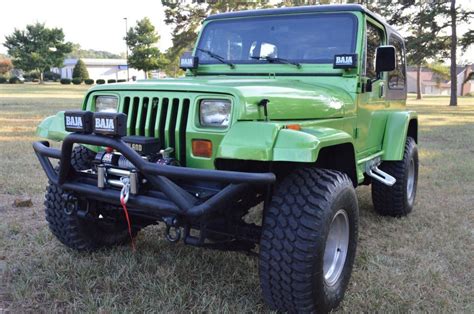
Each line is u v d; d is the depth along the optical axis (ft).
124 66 297.94
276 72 12.75
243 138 8.38
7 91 126.82
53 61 231.30
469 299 10.54
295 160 8.07
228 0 113.09
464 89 242.78
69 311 9.70
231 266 11.93
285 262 8.80
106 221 11.81
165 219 8.93
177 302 10.02
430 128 49.06
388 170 16.19
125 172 9.11
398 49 16.69
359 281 11.35
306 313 9.14
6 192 18.43
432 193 20.30
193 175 8.11
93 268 11.51
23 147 29.12
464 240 14.32
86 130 8.78
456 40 100.78
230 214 9.77
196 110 9.09
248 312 9.72
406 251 13.32
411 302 10.23
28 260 12.03
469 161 28.19
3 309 9.71
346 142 9.95
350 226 10.21
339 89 12.16
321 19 12.88
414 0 98.53
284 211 8.96
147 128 9.53
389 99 15.76
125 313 9.50
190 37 120.16
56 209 11.87
